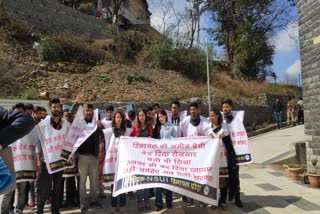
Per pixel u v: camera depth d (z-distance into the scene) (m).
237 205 7.98
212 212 7.65
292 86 35.81
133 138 7.80
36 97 16.86
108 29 30.50
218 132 7.78
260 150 16.14
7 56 19.48
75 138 7.85
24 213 8.09
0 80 17.27
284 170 12.14
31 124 3.20
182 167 7.51
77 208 8.30
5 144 3.03
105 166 8.02
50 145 7.50
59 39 22.66
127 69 24.09
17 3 24.11
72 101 16.62
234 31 36.78
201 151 7.55
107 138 8.20
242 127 8.09
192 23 32.31
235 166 7.97
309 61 10.65
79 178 8.03
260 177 11.15
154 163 7.60
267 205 7.97
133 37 29.66
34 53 21.55
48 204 8.85
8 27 22.20
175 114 8.72
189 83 26.23
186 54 28.84
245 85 31.56
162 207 7.98
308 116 10.70
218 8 35.78
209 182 7.40
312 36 10.46
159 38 29.45
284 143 17.45
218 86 28.53
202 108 21.73
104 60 24.28
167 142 7.69
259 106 26.23
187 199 8.30
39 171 7.46
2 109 3.23
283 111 29.22
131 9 41.19
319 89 10.17
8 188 3.04
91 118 8.09
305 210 7.45
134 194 9.49
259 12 35.94
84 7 33.69
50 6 26.64
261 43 36.69
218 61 36.09
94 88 20.16
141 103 18.25
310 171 10.56
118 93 20.45
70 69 21.39
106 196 9.41
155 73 25.86
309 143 10.66
